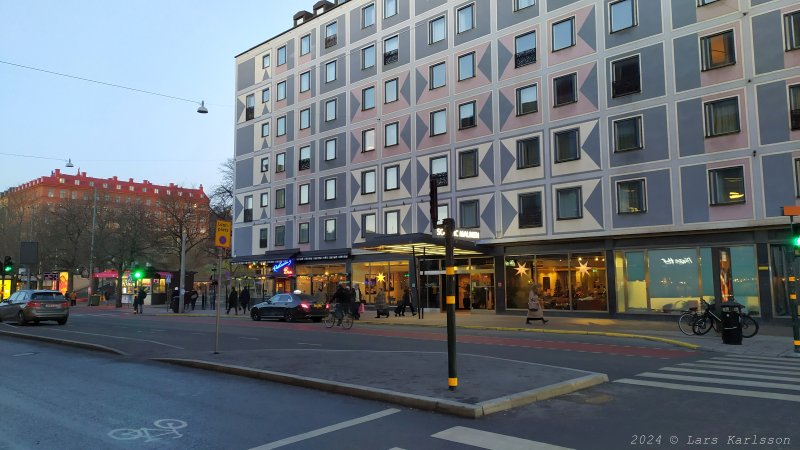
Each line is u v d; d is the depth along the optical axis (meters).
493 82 29.53
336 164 37.31
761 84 21.75
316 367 10.37
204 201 60.94
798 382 9.51
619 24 25.48
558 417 7.01
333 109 38.06
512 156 28.47
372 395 8.12
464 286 30.77
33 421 7.04
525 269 27.98
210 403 8.00
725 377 10.05
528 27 28.38
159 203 57.56
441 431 6.41
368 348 14.96
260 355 12.25
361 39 36.62
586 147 25.95
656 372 10.69
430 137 32.12
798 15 21.27
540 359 12.66
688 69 23.45
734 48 22.44
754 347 15.31
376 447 5.84
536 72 27.91
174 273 45.34
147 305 48.53
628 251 24.78
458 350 14.48
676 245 23.42
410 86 33.47
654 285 23.92
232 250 45.19
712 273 22.48
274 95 42.72
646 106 24.39
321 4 41.59
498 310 28.59
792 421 6.77
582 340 17.58
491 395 7.74
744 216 21.67
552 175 26.94
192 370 11.02
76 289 69.75
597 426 6.58
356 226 35.66
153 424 6.85
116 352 13.77
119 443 6.08
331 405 7.82
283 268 39.66
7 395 8.68
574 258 26.39
